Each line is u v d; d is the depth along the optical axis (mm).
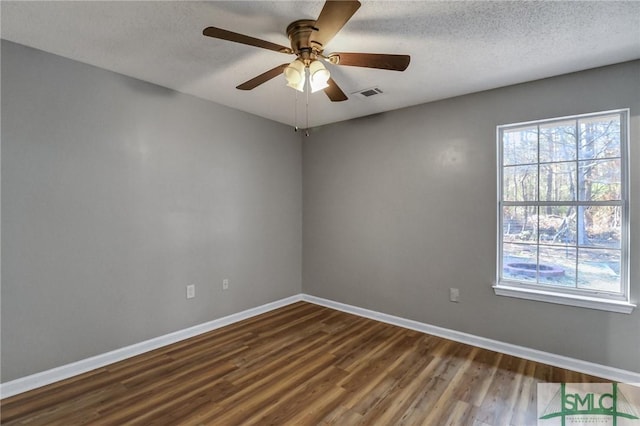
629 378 2293
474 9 1733
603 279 2457
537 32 1951
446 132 3115
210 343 2971
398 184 3439
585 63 2354
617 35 1973
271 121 3910
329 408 2023
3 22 1880
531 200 2752
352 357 2707
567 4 1686
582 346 2471
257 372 2455
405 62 1840
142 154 2764
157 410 1993
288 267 4164
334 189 3990
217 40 2074
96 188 2498
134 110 2705
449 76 2596
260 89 2941
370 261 3668
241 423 1882
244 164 3605
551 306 2600
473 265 2975
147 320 2807
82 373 2414
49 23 1893
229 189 3455
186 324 3088
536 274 2736
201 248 3207
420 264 3293
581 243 2545
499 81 2691
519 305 2744
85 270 2449
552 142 2664
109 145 2564
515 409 2016
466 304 3016
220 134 3354
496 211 2859
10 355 2127
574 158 2572
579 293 2521
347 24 1871
